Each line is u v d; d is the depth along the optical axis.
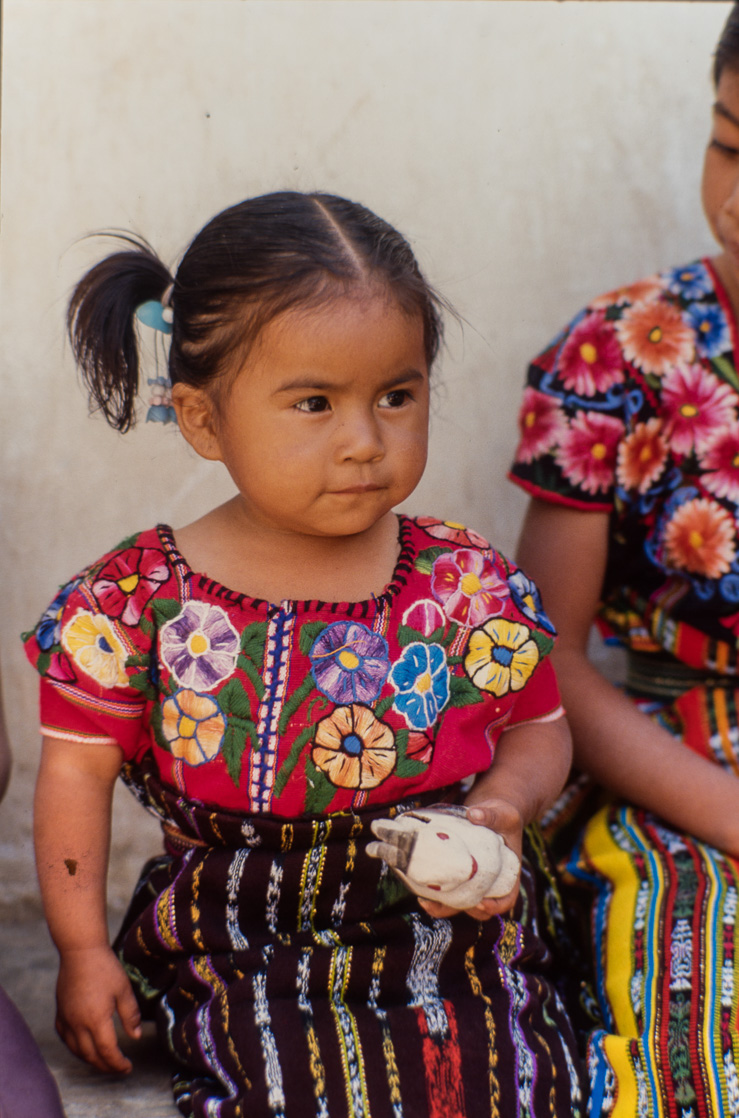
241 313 1.22
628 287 1.73
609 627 1.80
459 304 2.04
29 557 1.95
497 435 2.09
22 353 1.91
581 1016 1.50
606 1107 1.25
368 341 1.19
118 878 2.02
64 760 1.33
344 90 1.96
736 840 1.51
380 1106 1.14
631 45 2.06
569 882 1.63
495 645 1.37
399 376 1.22
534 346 2.09
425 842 1.12
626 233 2.11
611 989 1.40
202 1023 1.23
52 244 1.89
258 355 1.20
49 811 1.32
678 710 1.70
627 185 2.09
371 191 1.99
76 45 1.87
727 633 1.66
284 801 1.28
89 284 1.40
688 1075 1.26
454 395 2.07
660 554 1.67
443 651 1.35
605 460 1.67
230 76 1.92
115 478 1.96
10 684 1.96
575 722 1.65
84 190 1.89
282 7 1.92
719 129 1.54
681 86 2.09
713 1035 1.28
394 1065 1.17
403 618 1.34
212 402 1.28
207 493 1.99
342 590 1.34
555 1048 1.27
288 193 1.31
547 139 2.05
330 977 1.23
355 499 1.23
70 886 1.32
